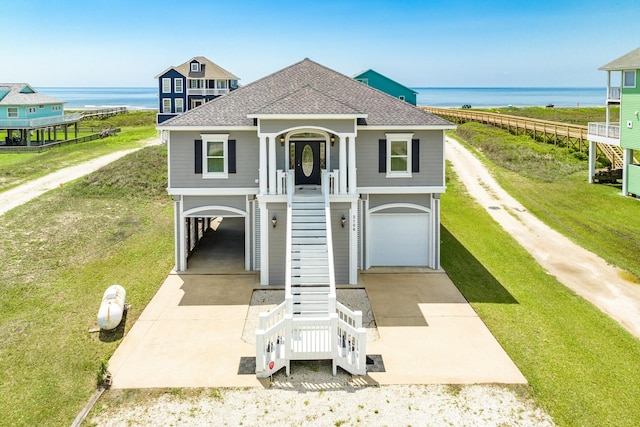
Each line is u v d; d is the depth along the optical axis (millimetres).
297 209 20141
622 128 33656
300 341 14391
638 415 11898
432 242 22562
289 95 21203
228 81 69250
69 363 14352
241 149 21812
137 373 13789
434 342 15547
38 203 31016
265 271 20578
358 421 11773
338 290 20078
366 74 48562
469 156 47781
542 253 24203
